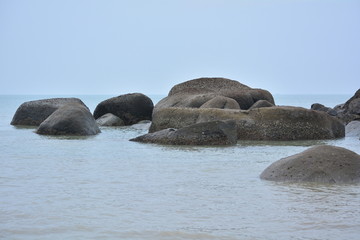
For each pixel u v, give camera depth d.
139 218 11.90
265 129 30.16
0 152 23.88
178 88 46.72
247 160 21.28
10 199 13.77
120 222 11.56
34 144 27.30
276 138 30.06
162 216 12.07
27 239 10.36
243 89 44.66
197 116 32.19
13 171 18.39
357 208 12.66
